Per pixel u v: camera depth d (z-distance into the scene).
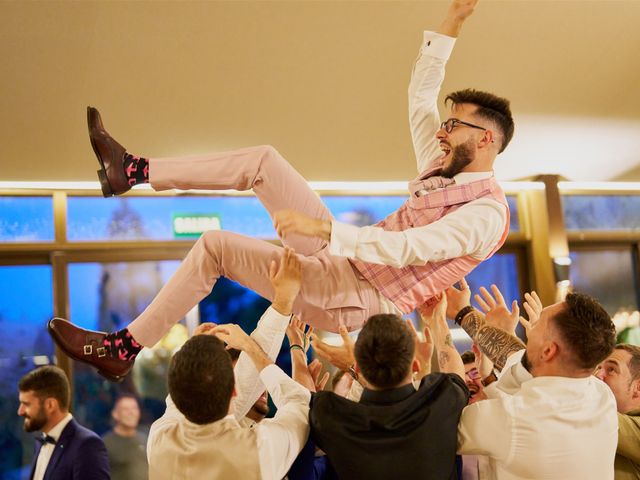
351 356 2.08
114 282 5.18
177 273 2.11
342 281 2.12
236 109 4.46
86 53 3.81
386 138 5.00
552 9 3.97
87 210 5.21
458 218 1.97
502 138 2.13
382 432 1.63
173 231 5.32
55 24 3.58
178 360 1.70
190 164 2.06
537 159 5.72
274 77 4.23
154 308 2.08
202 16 3.67
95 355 2.07
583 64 4.50
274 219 1.87
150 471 1.74
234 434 1.69
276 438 1.69
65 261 5.09
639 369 2.28
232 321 5.18
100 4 3.50
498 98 2.14
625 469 2.16
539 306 2.35
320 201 2.16
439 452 1.63
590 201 6.41
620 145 5.59
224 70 4.11
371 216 5.84
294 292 1.99
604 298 6.33
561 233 6.04
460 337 5.51
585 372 1.76
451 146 2.12
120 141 4.59
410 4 3.77
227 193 5.46
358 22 3.87
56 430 3.10
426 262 1.97
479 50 4.24
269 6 3.67
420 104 2.39
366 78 4.35
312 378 2.25
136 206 5.29
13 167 4.73
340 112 4.65
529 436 1.68
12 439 4.80
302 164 5.24
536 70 4.50
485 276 6.12
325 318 2.16
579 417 1.72
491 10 3.93
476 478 2.71
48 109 4.20
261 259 2.09
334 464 1.67
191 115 4.45
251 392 2.00
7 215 5.06
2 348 4.94
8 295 5.03
